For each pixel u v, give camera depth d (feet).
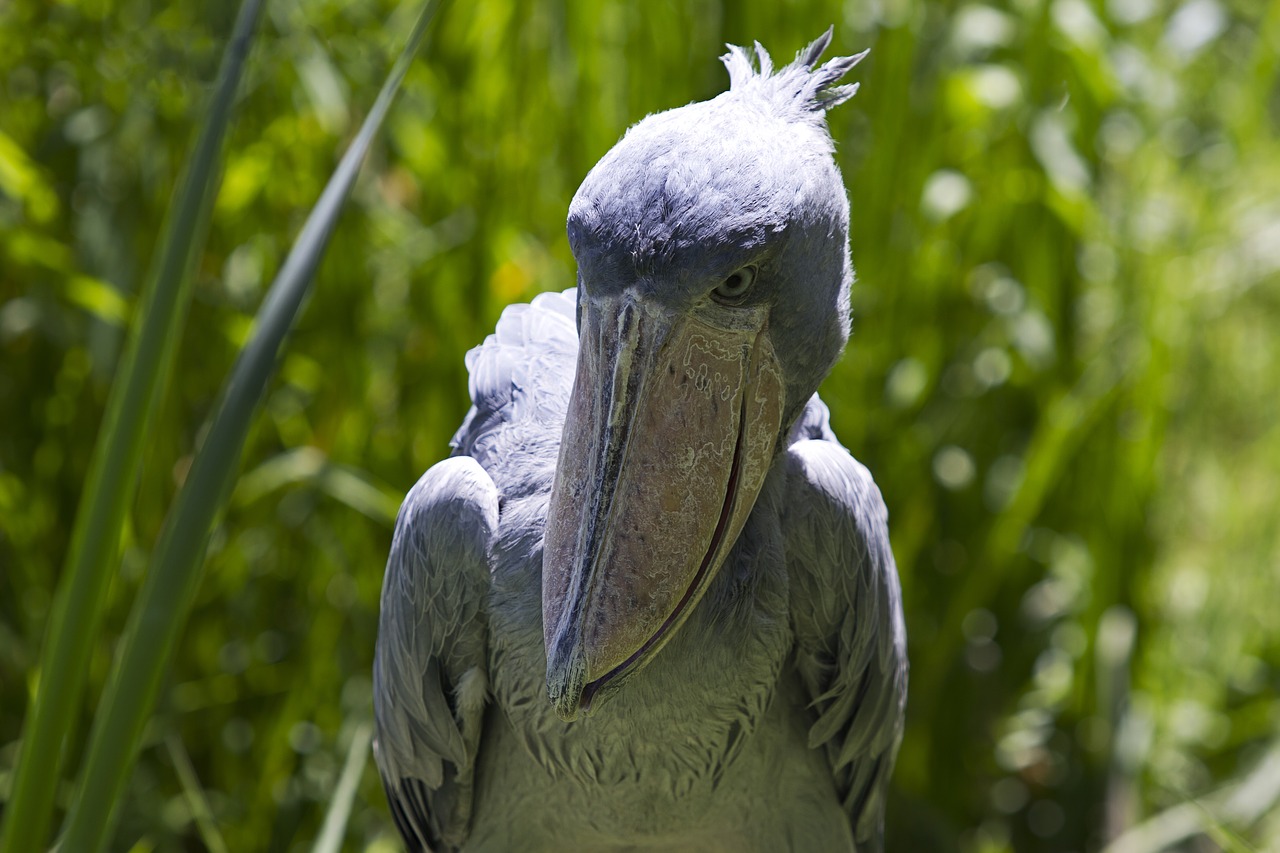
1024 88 23.86
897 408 23.38
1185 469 27.68
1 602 23.67
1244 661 27.27
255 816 22.29
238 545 22.53
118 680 11.98
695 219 10.80
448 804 16.57
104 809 12.03
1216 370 28.68
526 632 13.89
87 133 23.04
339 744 22.11
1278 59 25.96
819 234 11.62
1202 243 25.07
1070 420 22.54
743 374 11.62
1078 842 24.43
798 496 14.23
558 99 23.36
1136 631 24.61
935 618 24.20
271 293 12.42
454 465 14.56
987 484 24.50
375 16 23.66
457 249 22.62
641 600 11.52
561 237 22.90
